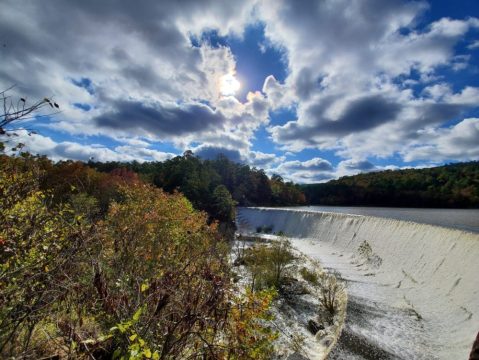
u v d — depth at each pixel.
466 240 12.57
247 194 85.62
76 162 29.98
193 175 57.94
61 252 3.27
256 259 18.39
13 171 3.77
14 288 2.64
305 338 10.52
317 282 16.70
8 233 3.23
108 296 3.10
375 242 20.48
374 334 9.77
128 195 11.60
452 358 8.54
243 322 3.86
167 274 3.71
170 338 2.84
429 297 12.58
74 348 2.67
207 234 11.52
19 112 2.31
